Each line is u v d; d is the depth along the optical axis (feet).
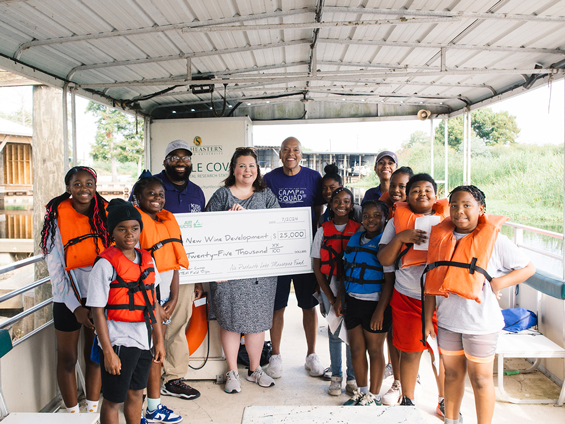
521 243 13.52
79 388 10.57
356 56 16.94
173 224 9.08
